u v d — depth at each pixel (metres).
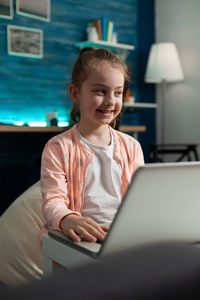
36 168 3.56
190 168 0.50
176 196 0.51
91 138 0.98
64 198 0.85
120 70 0.94
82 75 0.95
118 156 0.99
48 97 3.65
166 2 4.42
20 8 3.39
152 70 4.00
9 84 3.40
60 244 0.61
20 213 1.59
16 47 3.40
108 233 0.49
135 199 0.48
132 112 4.35
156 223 0.52
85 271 0.13
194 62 4.13
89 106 0.93
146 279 0.13
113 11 4.14
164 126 4.28
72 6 3.79
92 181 0.94
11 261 1.49
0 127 2.70
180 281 0.13
